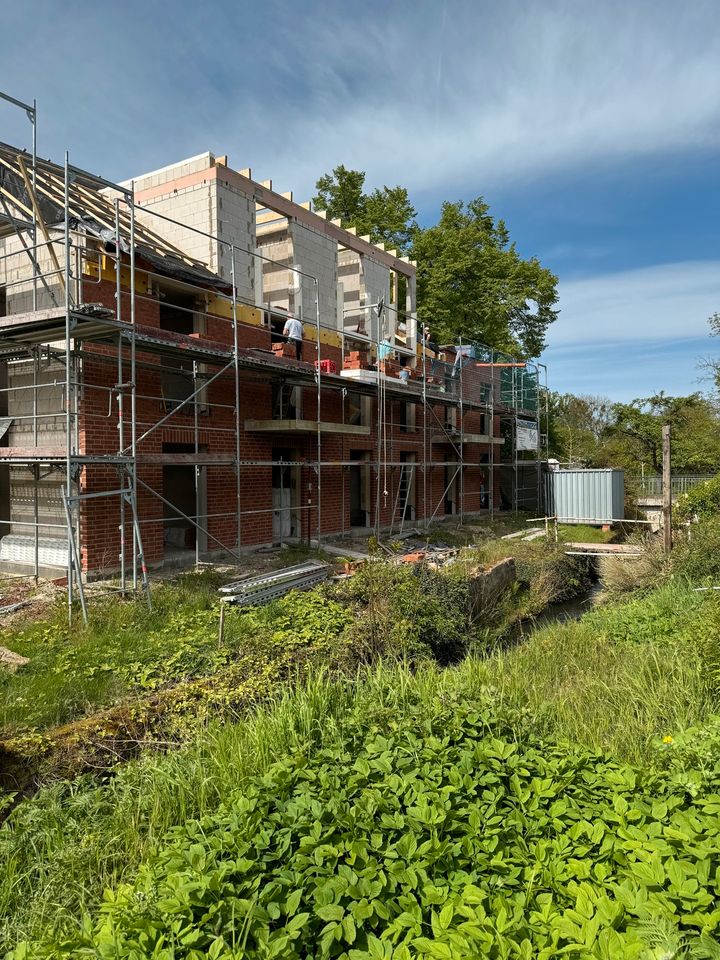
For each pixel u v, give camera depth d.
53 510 10.82
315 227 15.84
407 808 3.43
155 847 3.73
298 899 2.71
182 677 6.66
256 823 3.32
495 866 2.91
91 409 10.30
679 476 33.78
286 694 5.59
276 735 4.79
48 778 4.88
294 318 14.49
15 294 11.56
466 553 14.49
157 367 10.95
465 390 24.42
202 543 12.37
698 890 2.57
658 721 5.34
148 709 5.86
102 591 9.48
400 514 19.58
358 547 15.24
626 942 2.30
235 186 13.23
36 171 10.05
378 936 2.68
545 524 20.52
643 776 3.73
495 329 29.58
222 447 12.77
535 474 28.12
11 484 11.49
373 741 4.41
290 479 15.34
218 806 4.07
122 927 2.65
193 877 2.87
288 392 15.09
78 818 4.33
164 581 10.32
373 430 18.03
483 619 11.88
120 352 9.23
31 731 5.33
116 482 10.66
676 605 9.46
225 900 2.71
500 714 4.71
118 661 6.98
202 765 4.63
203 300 12.55
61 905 3.41
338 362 16.62
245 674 6.77
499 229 31.91
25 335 9.45
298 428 13.34
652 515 23.72
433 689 5.76
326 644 7.77
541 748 4.29
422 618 9.43
